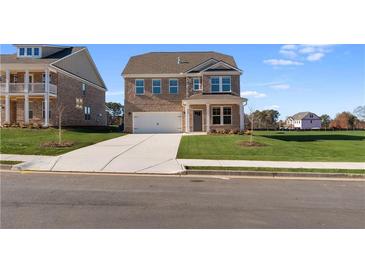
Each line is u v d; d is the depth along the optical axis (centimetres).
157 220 652
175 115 3303
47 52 3334
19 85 2977
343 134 3362
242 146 1881
